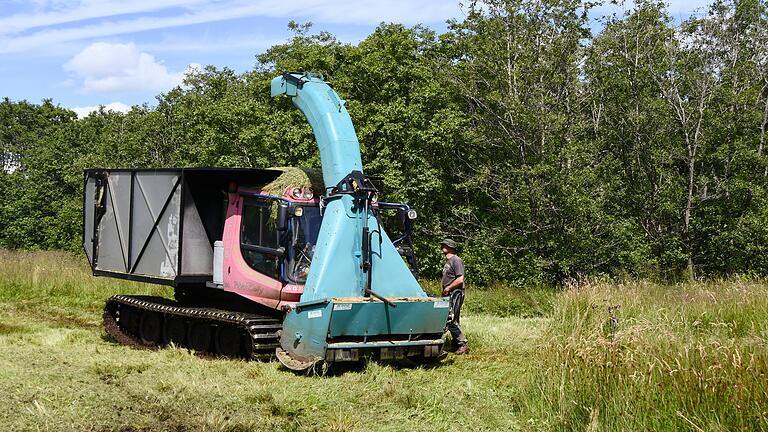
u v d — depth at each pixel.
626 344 6.72
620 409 6.02
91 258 12.24
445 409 7.07
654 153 22.41
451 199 25.50
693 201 22.48
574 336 7.76
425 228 24.44
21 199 46.28
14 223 45.16
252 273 9.63
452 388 7.89
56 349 10.11
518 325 12.61
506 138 23.77
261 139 24.52
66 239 40.66
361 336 8.84
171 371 8.67
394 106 23.45
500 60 23.92
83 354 9.75
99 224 12.09
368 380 8.34
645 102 22.80
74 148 48.78
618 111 23.92
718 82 23.19
